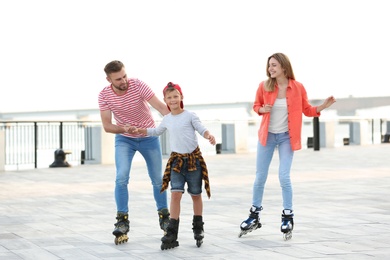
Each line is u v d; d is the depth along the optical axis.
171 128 10.02
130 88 10.45
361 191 17.59
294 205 14.80
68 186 20.23
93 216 13.67
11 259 9.29
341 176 22.14
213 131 38.38
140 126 10.73
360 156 32.38
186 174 9.99
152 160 10.78
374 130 49.97
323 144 41.00
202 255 9.45
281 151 10.85
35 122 30.25
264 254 9.45
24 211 14.52
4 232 11.63
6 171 26.50
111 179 22.56
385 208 14.18
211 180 21.33
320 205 14.76
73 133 31.91
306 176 22.17
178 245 10.08
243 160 30.95
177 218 10.02
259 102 11.02
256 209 10.92
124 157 10.58
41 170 26.78
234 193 17.52
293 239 10.58
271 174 22.97
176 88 9.98
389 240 10.41
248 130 37.97
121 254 9.59
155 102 10.43
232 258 9.21
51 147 32.03
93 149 30.62
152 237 10.98
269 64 10.80
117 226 10.38
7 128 30.12
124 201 10.47
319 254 9.38
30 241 10.71
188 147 9.98
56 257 9.41
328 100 10.75
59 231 11.72
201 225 10.09
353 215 13.17
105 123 10.54
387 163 27.84
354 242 10.26
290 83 10.78
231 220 12.71
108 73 10.17
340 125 50.47
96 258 9.31
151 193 17.77
